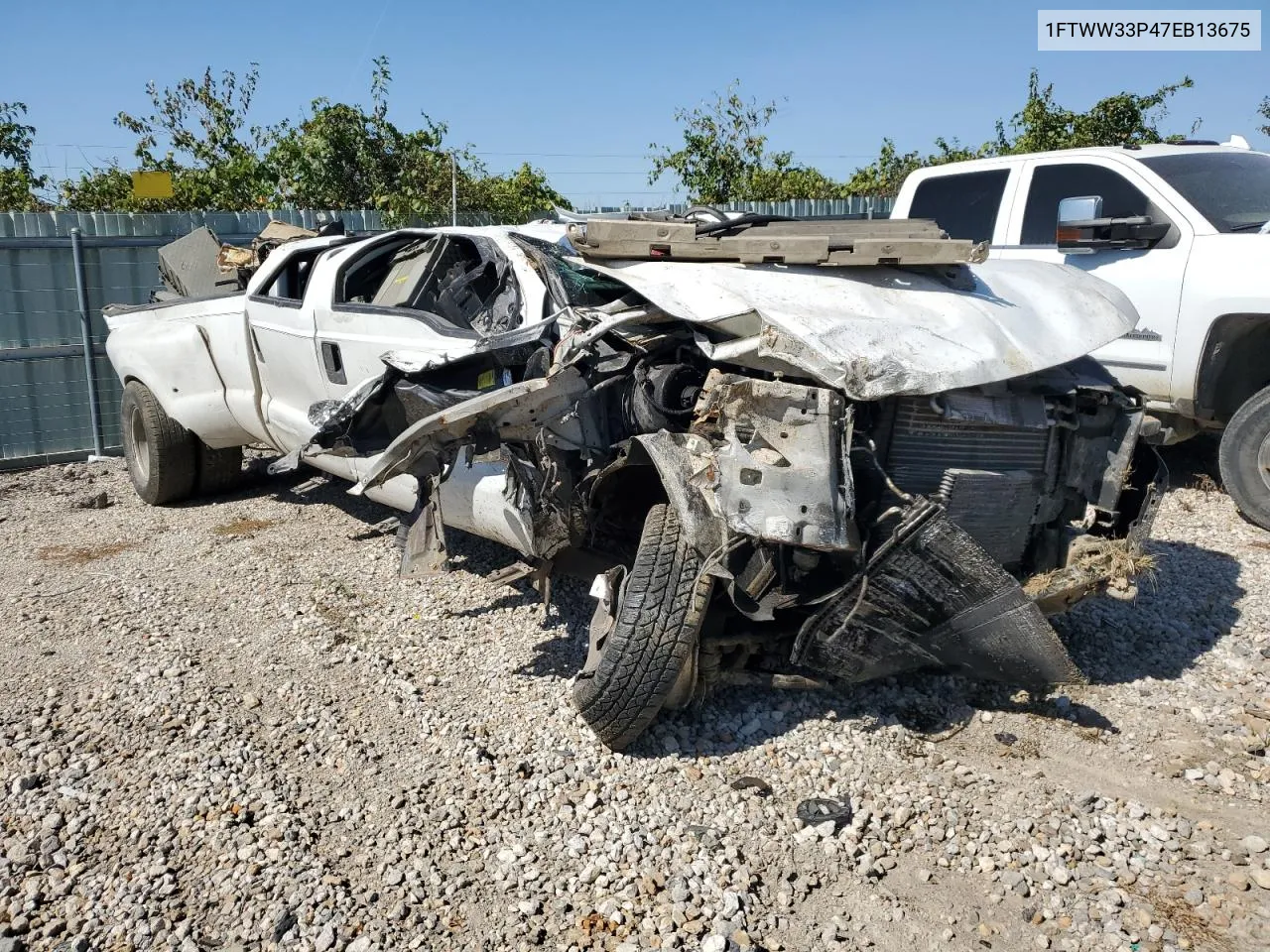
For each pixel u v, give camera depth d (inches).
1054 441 147.2
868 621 129.7
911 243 152.3
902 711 147.0
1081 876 110.7
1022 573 154.8
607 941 101.4
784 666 152.8
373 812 123.8
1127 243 242.4
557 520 147.4
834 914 105.7
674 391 141.0
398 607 189.0
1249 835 116.3
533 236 193.2
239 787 128.1
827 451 123.6
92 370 337.4
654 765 133.0
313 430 217.5
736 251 156.1
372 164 514.9
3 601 197.0
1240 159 259.8
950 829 118.7
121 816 123.0
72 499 286.0
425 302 196.4
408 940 102.0
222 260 296.4
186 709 148.9
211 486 276.1
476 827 120.7
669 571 127.9
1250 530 224.2
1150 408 246.7
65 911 106.8
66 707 149.9
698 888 109.0
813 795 126.1
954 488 135.9
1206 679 156.0
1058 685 136.9
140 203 497.4
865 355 126.6
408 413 165.0
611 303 156.6
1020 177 276.2
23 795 127.2
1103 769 131.9
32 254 325.4
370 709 149.6
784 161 643.5
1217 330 227.8
